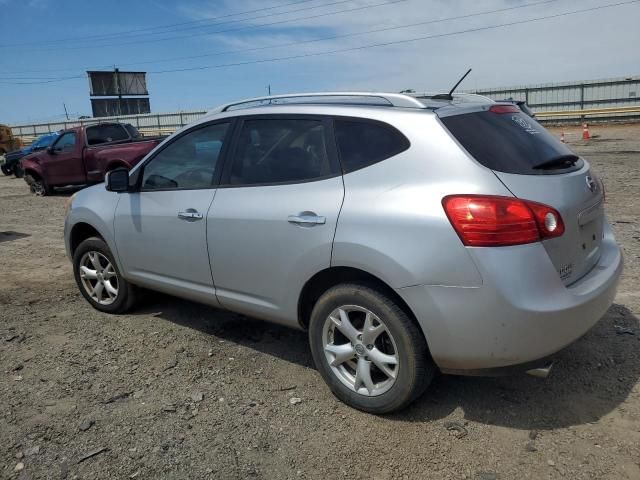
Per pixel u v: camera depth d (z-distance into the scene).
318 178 3.35
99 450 2.99
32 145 20.97
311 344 3.44
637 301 4.69
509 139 3.14
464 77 3.50
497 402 3.34
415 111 3.15
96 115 60.41
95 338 4.48
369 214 3.03
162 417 3.31
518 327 2.75
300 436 3.09
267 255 3.50
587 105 32.00
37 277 6.34
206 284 3.98
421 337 3.00
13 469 2.86
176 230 4.07
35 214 11.40
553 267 2.85
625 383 3.48
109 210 4.64
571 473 2.71
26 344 4.39
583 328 2.97
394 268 2.92
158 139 13.37
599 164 13.90
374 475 2.76
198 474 2.80
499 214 2.75
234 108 4.17
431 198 2.89
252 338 4.40
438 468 2.79
